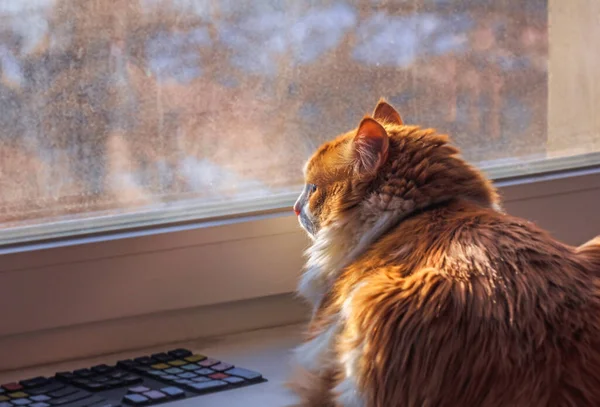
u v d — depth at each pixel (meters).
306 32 1.50
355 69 1.55
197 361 1.33
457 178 1.26
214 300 1.44
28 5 1.29
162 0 1.37
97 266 1.34
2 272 1.28
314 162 1.36
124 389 1.23
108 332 1.39
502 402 0.98
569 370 0.98
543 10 1.69
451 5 1.61
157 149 1.40
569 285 1.04
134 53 1.36
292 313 1.56
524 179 1.65
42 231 1.34
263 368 1.34
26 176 1.32
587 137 1.76
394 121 1.41
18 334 1.33
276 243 1.48
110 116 1.36
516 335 0.99
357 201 1.26
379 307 1.07
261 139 1.49
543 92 1.71
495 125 1.68
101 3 1.33
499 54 1.66
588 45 1.74
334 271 1.28
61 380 1.26
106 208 1.38
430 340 1.02
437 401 1.01
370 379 1.06
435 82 1.62
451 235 1.13
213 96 1.43
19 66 1.29
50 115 1.32
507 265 1.05
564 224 1.67
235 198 1.48
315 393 1.18
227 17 1.43
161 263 1.38
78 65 1.33
